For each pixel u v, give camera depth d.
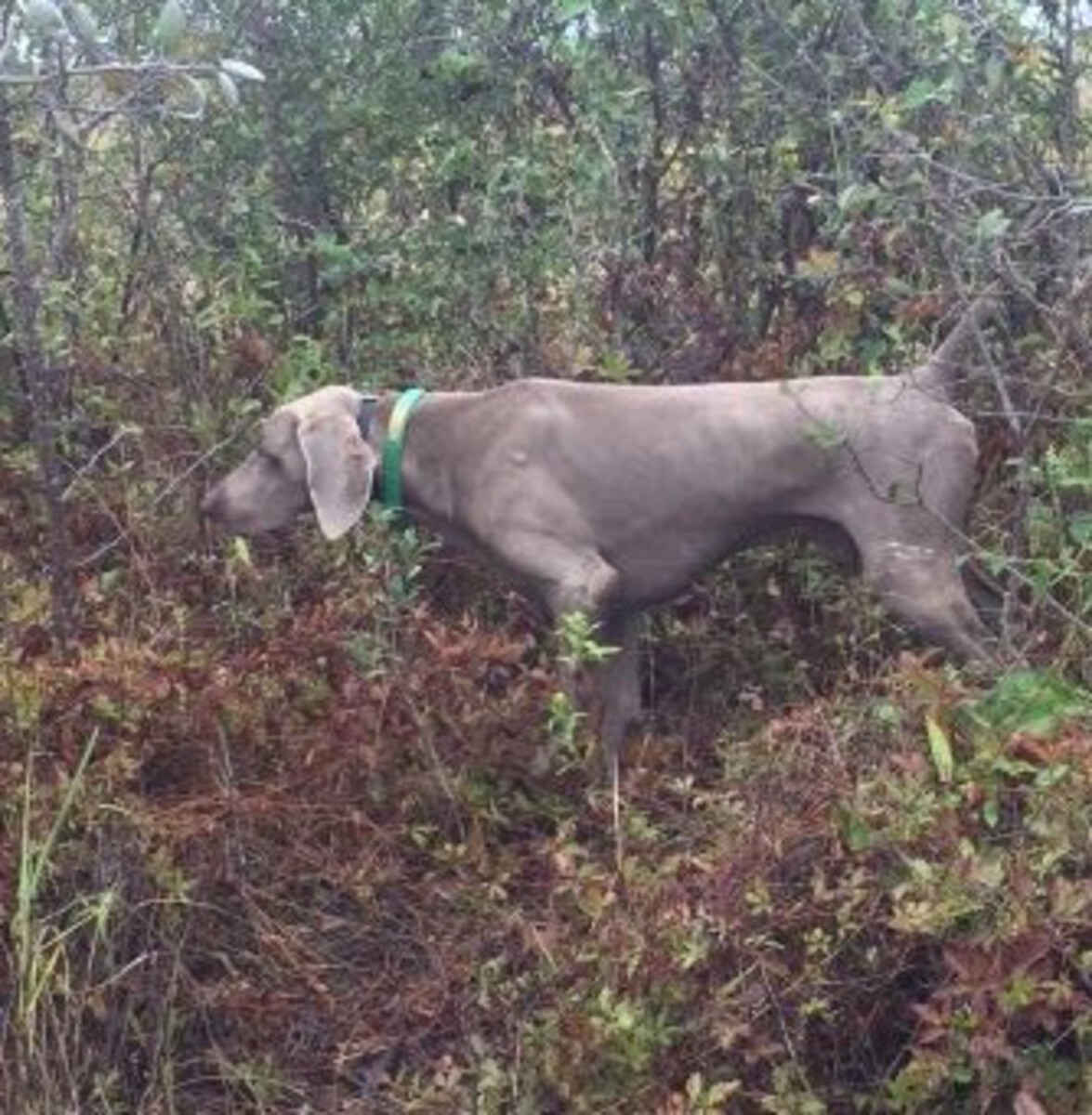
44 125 2.81
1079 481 2.48
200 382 3.08
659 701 2.88
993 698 2.26
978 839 2.12
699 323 3.08
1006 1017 1.96
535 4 3.22
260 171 3.31
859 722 2.30
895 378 2.63
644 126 3.15
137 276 3.16
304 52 3.29
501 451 2.69
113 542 2.85
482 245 3.13
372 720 2.45
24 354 2.58
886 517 2.60
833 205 2.89
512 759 2.52
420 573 2.93
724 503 2.66
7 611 2.67
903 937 2.05
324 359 3.20
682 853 2.28
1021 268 2.69
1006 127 2.73
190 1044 2.29
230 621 2.75
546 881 2.38
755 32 3.08
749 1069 2.07
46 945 2.22
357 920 2.38
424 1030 2.26
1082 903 1.97
